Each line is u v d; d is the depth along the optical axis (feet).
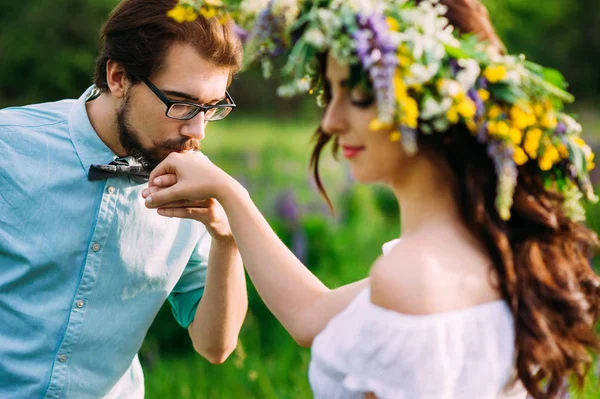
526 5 59.06
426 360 4.05
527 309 4.30
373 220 19.95
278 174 28.63
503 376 4.31
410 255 4.24
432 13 4.39
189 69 6.25
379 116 4.01
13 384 6.54
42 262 6.43
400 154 4.44
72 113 6.70
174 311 7.52
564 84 4.59
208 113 6.73
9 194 6.45
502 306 4.34
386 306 4.17
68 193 6.49
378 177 4.54
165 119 6.33
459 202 4.48
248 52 4.40
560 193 4.71
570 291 4.38
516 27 59.47
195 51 6.24
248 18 4.50
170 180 5.73
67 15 46.03
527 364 4.29
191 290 7.28
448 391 4.08
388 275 4.20
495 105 4.31
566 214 4.71
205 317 6.88
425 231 4.43
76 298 6.51
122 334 6.73
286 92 4.32
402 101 4.04
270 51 4.55
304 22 4.40
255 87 70.28
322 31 4.26
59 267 6.49
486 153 4.43
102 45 6.70
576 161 4.48
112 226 6.53
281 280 5.22
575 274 4.64
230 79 6.78
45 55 45.55
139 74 6.28
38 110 6.79
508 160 4.17
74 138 6.57
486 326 4.22
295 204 17.06
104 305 6.63
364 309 4.29
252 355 12.32
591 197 4.62
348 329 4.33
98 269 6.54
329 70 4.51
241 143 43.86
